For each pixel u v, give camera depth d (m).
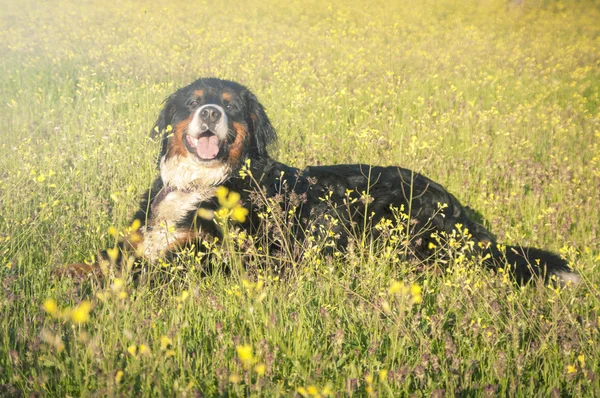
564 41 16.72
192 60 11.74
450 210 5.21
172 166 5.06
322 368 2.88
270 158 5.25
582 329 3.23
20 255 4.01
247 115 5.10
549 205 6.03
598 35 18.33
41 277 3.88
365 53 13.77
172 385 2.64
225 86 5.09
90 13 17.67
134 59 11.74
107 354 2.74
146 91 8.84
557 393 2.71
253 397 2.57
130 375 2.58
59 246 4.38
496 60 13.63
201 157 4.80
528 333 3.45
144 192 5.36
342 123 8.18
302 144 7.34
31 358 2.77
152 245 4.68
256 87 9.80
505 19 20.78
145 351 2.48
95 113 8.01
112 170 5.77
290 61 12.31
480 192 6.21
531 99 10.49
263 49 13.48
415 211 5.11
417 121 7.97
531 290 4.23
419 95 10.02
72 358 2.72
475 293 3.67
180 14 18.23
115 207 4.92
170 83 9.17
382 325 3.36
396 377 2.75
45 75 10.57
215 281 3.94
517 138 7.72
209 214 4.25
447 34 17.11
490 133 8.24
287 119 7.82
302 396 2.67
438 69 12.23
